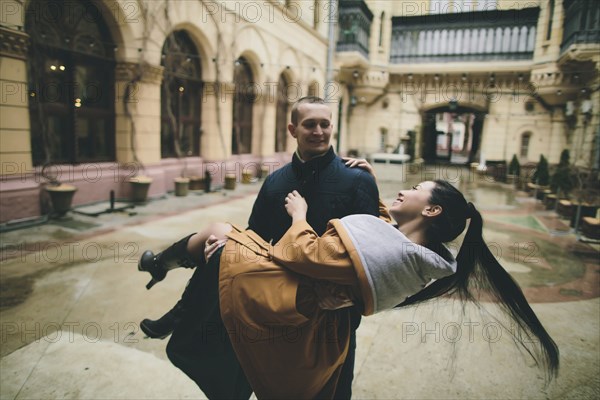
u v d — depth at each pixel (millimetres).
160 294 3883
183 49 10484
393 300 1213
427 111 23078
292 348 1191
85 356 2682
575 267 5320
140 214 7656
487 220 8562
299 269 1171
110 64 8391
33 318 3295
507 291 1433
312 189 1583
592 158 13562
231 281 1226
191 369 1571
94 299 3727
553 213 9633
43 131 7094
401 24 20672
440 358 2812
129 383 2395
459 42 19672
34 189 6535
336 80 19000
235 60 11617
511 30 18562
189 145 11359
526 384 2523
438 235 1379
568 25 14695
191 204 8969
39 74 6996
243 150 14008
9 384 2350
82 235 6008
